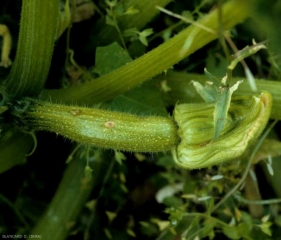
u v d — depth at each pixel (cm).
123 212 67
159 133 45
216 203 64
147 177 67
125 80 50
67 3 53
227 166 60
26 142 55
